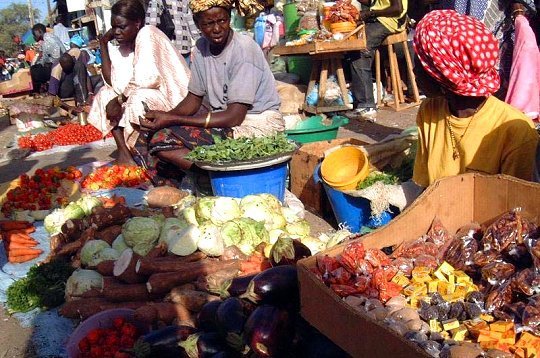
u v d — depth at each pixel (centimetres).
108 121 697
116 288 354
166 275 347
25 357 338
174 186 563
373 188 426
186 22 840
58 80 1270
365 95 867
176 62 621
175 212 457
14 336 362
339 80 886
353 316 202
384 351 191
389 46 886
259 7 504
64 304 364
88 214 482
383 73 983
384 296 229
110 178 588
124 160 675
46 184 569
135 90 607
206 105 565
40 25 1892
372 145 495
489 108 306
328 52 841
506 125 304
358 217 455
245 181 459
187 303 333
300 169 548
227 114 495
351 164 492
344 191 447
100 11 2259
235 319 272
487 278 232
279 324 254
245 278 306
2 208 547
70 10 2477
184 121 502
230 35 497
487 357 187
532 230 248
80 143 980
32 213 538
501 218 252
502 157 310
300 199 557
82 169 709
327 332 219
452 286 229
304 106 919
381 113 900
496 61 285
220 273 342
